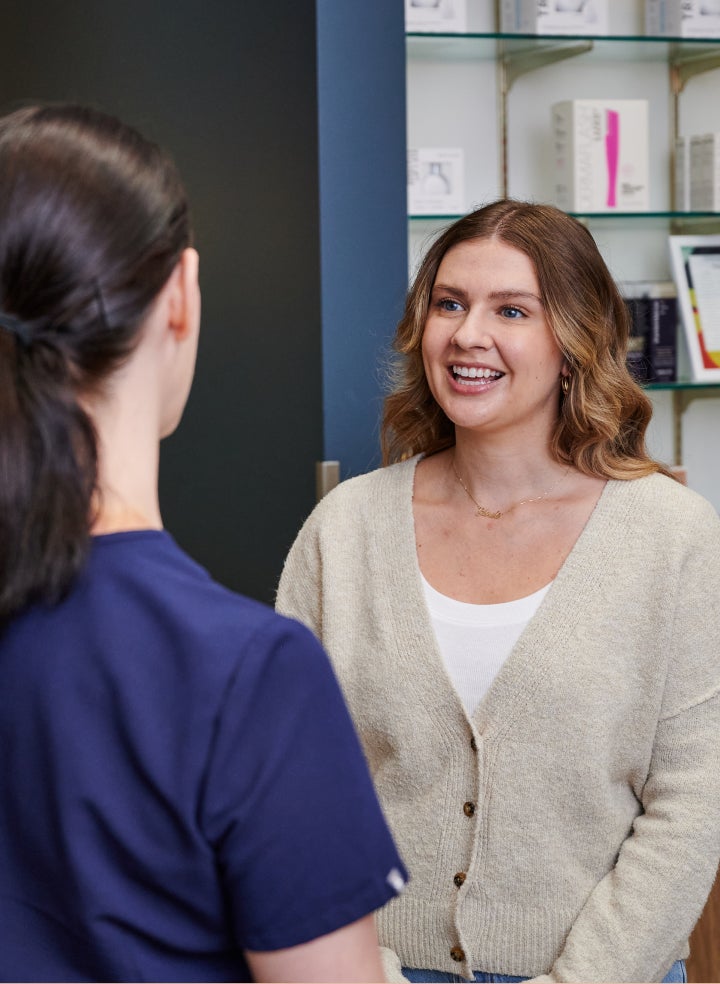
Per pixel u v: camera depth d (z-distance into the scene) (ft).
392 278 6.88
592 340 4.90
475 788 4.68
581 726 4.59
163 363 2.44
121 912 2.17
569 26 8.84
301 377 6.91
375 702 4.85
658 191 9.98
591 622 4.66
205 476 7.92
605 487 4.91
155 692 2.18
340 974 2.22
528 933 4.62
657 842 4.62
